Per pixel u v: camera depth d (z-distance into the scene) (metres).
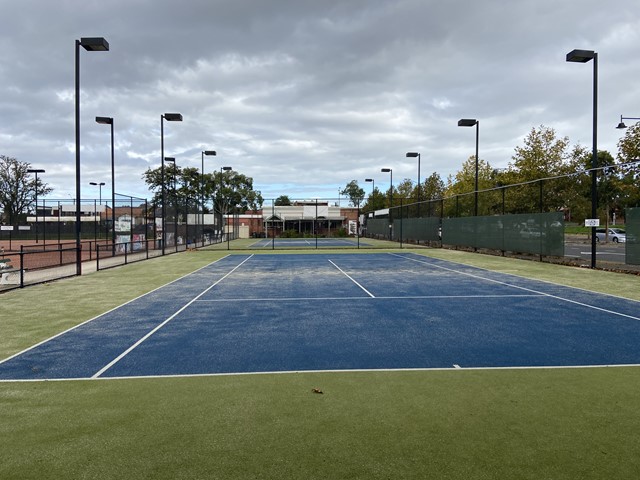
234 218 59.81
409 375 5.79
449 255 27.98
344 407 4.77
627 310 10.10
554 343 7.32
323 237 62.34
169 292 13.08
